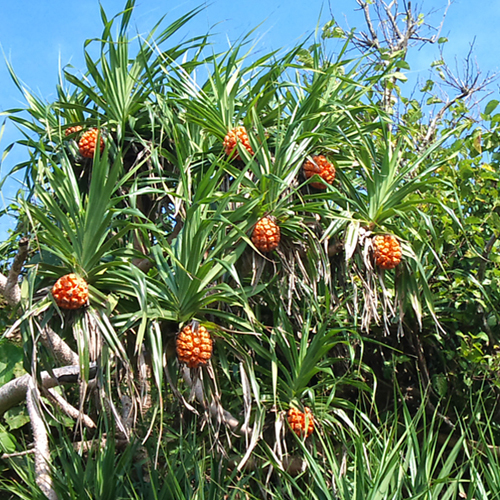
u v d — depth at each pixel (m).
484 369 6.18
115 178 4.90
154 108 5.74
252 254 5.26
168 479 5.36
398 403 6.73
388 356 6.77
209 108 5.56
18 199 4.81
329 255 5.58
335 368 6.57
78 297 4.84
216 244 5.17
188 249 5.03
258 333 5.23
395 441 4.88
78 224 4.94
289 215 5.35
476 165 6.42
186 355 5.02
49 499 5.22
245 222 5.26
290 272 5.31
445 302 6.61
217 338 5.26
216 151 5.66
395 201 5.48
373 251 5.41
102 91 5.70
